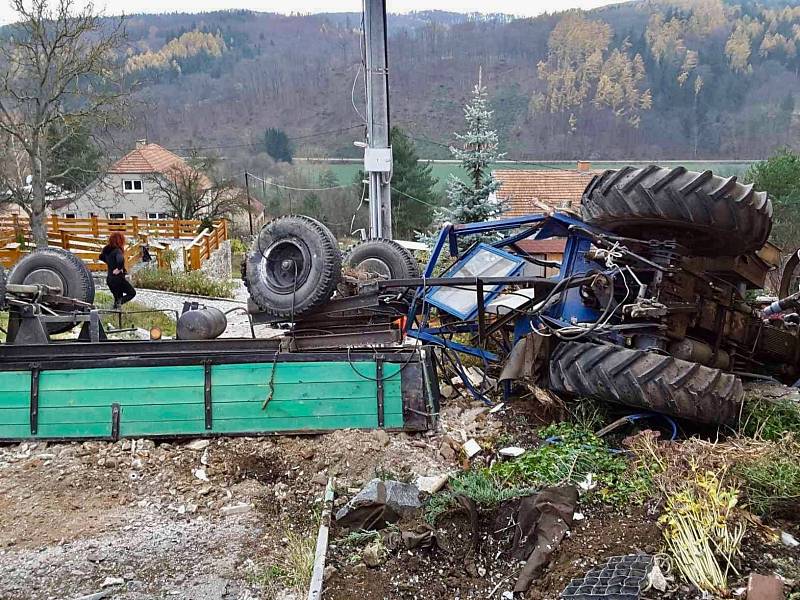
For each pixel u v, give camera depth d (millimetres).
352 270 7035
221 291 18719
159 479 5484
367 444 5680
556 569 3908
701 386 5039
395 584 3988
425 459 5586
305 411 6051
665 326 5551
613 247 5637
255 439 6000
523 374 6004
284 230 6484
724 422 5164
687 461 4539
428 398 6062
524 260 6453
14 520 4918
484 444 5691
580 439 5391
